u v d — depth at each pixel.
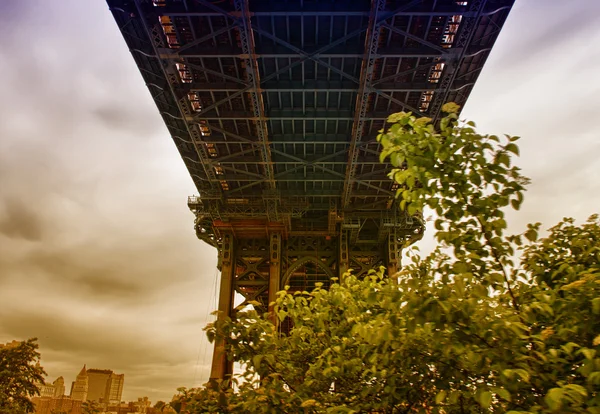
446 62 46.28
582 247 7.76
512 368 5.70
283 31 46.22
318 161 64.00
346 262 77.88
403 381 7.47
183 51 46.12
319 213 83.12
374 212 78.06
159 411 8.09
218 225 78.38
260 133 58.03
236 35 46.94
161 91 55.50
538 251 8.16
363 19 44.75
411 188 6.62
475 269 6.98
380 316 7.12
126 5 43.47
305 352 10.66
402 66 50.31
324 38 46.81
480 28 45.50
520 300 7.11
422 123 6.33
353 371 8.31
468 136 6.18
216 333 8.22
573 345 5.16
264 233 80.56
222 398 7.68
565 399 4.69
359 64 49.94
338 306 10.23
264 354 8.12
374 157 64.25
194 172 73.19
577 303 5.70
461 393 6.29
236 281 79.25
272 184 68.94
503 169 6.18
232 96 51.03
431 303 5.80
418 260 7.96
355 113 53.56
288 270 79.94
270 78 48.59
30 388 32.75
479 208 6.35
